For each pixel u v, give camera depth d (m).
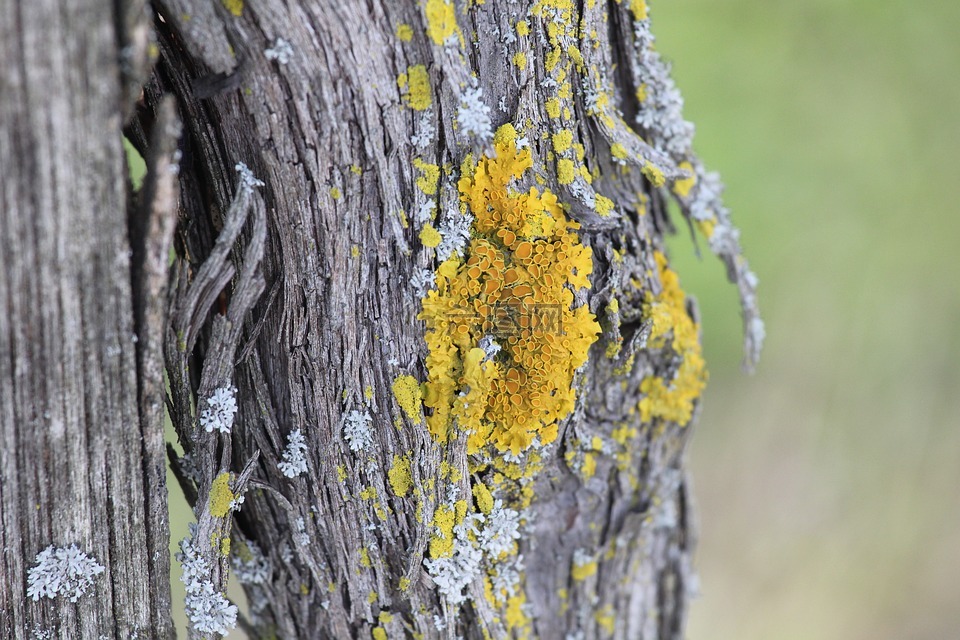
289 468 0.48
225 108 0.46
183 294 0.47
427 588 0.49
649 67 0.49
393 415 0.48
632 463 0.51
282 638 0.51
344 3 0.46
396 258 0.47
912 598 0.73
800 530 0.76
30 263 0.45
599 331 0.48
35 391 0.46
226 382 0.48
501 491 0.49
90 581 0.47
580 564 0.51
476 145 0.47
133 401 0.46
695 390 0.51
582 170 0.48
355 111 0.46
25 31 0.44
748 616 0.72
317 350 0.48
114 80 0.45
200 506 0.48
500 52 0.47
